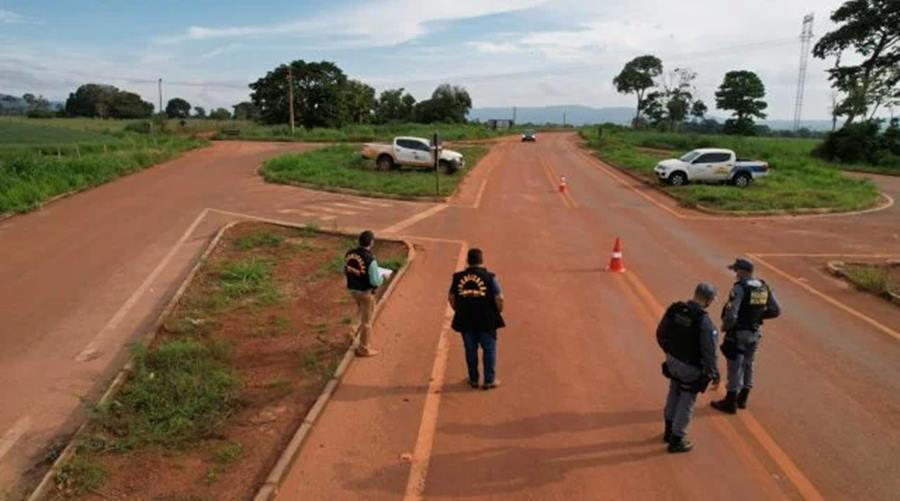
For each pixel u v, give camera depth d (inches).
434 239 668.1
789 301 472.7
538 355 361.1
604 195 1043.9
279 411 290.0
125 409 293.3
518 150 2151.8
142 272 529.0
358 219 773.9
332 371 329.7
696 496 232.7
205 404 291.4
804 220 837.2
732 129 4311.0
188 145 1755.7
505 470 248.1
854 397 313.4
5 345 378.6
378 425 281.3
